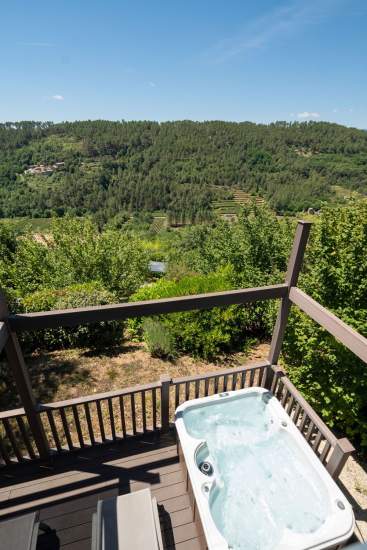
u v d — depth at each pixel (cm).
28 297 659
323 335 387
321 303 411
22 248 1056
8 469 283
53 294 663
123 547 193
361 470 358
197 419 324
